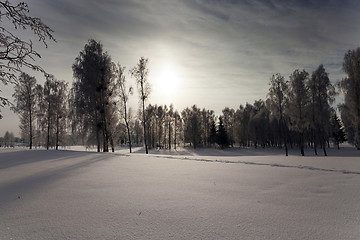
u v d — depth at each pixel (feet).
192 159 47.47
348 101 98.32
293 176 25.48
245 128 248.11
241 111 258.16
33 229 10.68
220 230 10.58
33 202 15.17
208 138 277.64
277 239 9.64
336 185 20.65
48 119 122.52
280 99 101.40
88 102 89.10
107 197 16.46
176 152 184.75
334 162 40.19
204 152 185.47
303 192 18.06
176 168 32.73
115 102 95.35
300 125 98.27
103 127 88.89
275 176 25.50
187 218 12.17
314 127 101.14
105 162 41.22
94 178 24.27
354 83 97.04
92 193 17.63
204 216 12.49
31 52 22.18
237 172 28.66
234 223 11.48
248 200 15.78
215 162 41.16
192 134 247.50
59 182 22.03
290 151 180.86
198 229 10.70
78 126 99.91
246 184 21.17
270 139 231.30
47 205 14.51
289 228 10.85
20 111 119.03
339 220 11.95
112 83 94.02
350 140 200.44
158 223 11.44
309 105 100.12
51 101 123.75
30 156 54.49
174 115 286.46
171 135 291.99
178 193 17.67
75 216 12.45
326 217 12.40
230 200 15.75
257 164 37.81
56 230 10.55
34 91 122.62
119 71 99.50
